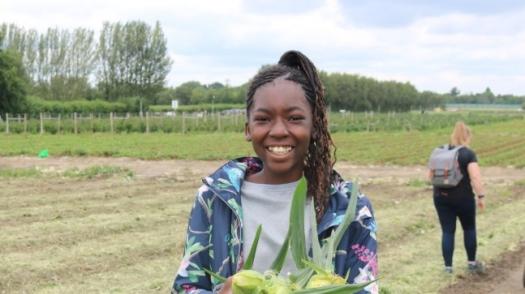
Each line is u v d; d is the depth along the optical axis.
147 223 11.68
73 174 20.08
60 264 8.67
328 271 1.56
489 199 15.98
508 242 10.85
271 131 2.07
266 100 2.07
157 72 90.12
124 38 88.12
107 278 8.17
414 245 10.44
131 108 75.25
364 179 20.70
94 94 87.81
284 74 2.11
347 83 88.56
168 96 97.25
